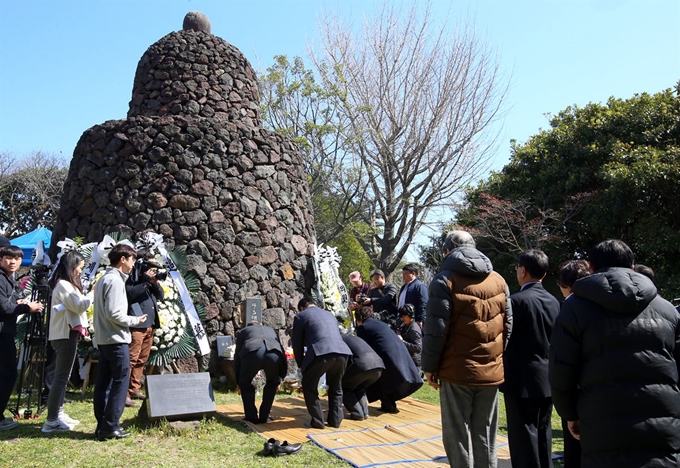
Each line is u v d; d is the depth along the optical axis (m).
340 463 4.62
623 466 2.70
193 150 8.67
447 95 19.72
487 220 18.09
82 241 8.27
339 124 20.92
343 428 5.79
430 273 23.00
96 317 5.11
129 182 8.38
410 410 6.81
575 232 17.50
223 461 4.62
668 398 2.74
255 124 10.23
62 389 5.33
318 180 21.56
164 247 7.90
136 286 6.55
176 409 5.51
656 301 2.93
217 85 9.84
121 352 5.09
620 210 15.25
